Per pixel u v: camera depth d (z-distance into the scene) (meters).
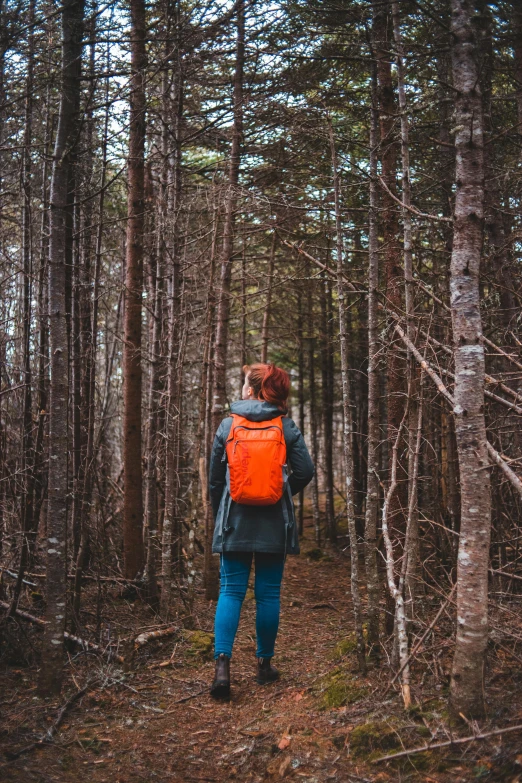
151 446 4.49
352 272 5.48
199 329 5.83
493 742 2.12
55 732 2.58
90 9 3.23
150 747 2.52
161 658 3.53
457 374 2.27
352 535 2.97
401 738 2.27
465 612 2.27
